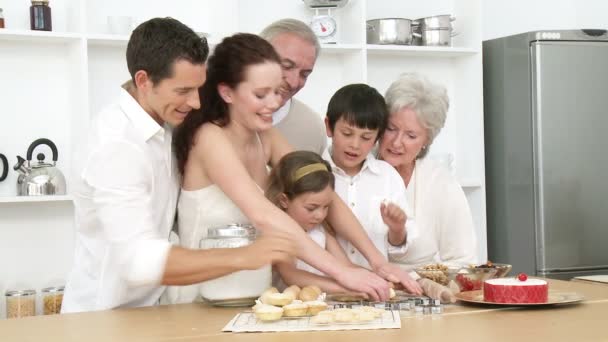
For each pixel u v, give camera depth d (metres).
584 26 4.00
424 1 3.84
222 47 1.73
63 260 3.19
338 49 3.42
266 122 1.73
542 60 3.39
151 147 1.69
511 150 3.57
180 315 1.54
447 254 2.37
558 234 3.41
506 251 3.62
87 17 3.24
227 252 1.52
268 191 1.83
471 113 3.70
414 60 3.80
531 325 1.36
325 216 1.87
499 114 3.65
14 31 2.91
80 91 3.03
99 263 1.75
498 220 3.68
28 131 3.15
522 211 3.50
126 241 1.54
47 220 3.17
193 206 1.76
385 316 1.45
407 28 3.56
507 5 3.95
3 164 3.08
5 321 1.51
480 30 3.64
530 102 3.43
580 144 3.43
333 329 1.34
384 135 2.20
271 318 1.40
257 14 3.50
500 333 1.29
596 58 3.44
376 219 2.11
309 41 2.24
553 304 1.58
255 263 1.51
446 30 3.62
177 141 1.75
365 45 3.43
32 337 1.35
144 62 1.62
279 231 1.62
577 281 2.00
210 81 1.74
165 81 1.62
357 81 3.47
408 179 2.32
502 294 1.56
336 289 1.70
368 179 2.15
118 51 3.27
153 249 1.52
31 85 3.15
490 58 3.70
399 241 2.10
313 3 3.43
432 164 2.36
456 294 1.68
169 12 3.39
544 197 3.39
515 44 3.52
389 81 3.77
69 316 1.55
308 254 1.63
